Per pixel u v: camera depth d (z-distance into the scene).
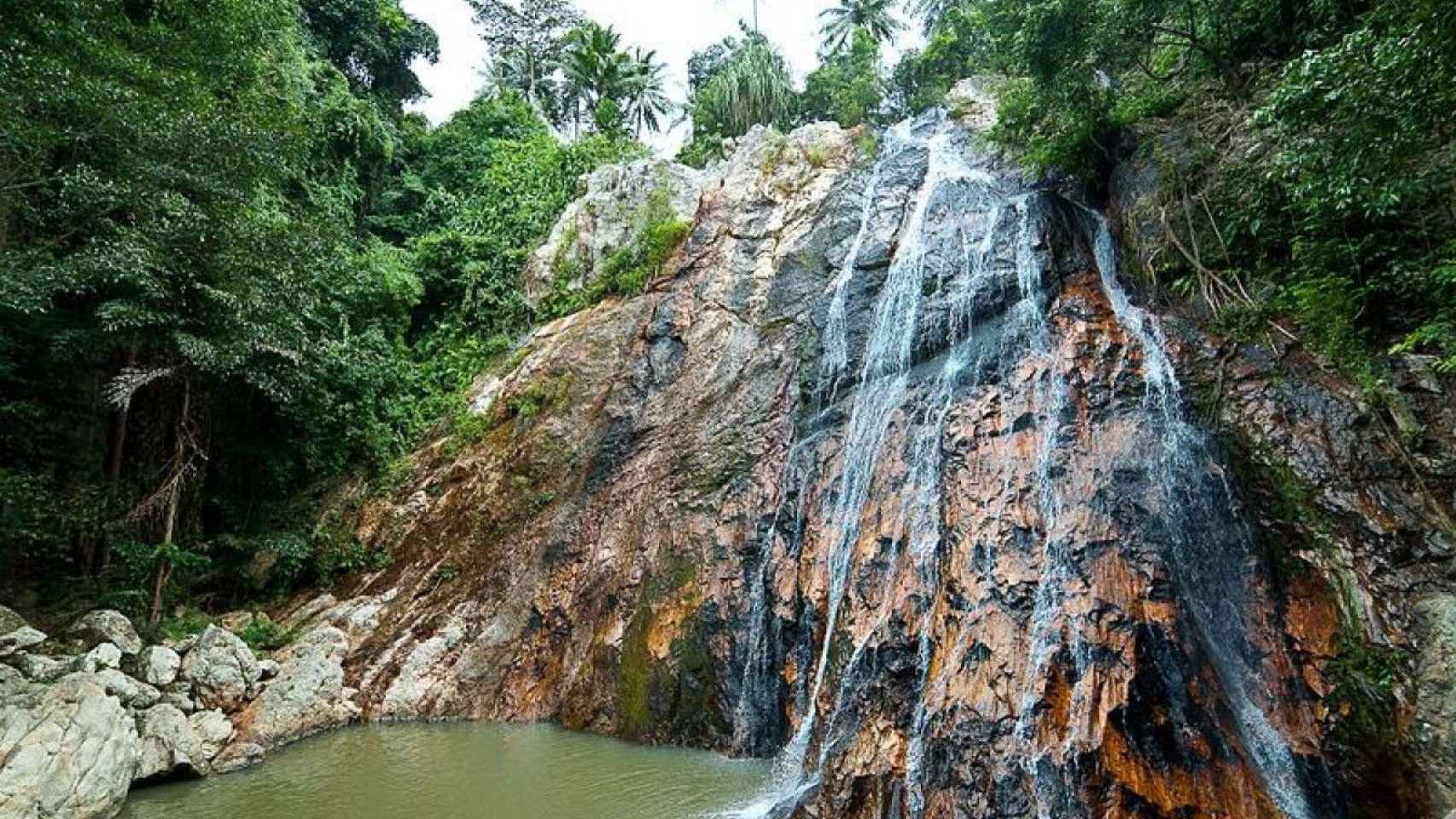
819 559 10.66
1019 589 7.45
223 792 9.10
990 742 6.54
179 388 15.71
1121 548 7.18
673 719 10.84
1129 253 10.95
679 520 12.84
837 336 13.50
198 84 14.00
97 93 11.82
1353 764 6.02
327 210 19.80
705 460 13.41
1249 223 9.39
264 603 15.31
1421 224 7.78
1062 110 12.50
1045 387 9.24
